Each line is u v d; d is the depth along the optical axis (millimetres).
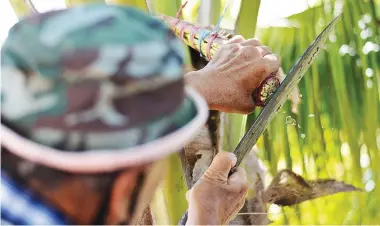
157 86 641
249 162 1762
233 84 1194
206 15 1663
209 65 1233
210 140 1497
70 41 618
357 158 1989
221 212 1010
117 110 625
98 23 634
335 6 1975
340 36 1952
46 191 648
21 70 633
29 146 625
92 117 619
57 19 646
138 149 631
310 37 1999
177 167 1472
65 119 620
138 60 625
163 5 1557
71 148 623
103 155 621
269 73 1198
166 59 649
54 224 652
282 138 1956
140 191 683
